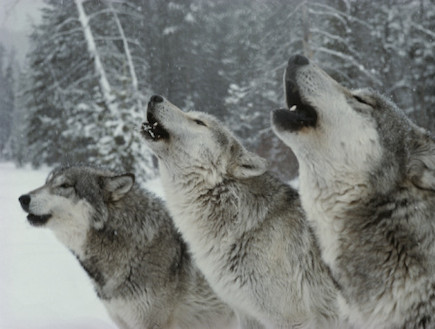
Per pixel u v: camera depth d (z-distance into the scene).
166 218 6.56
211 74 39.09
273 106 31.16
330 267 4.01
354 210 3.79
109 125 23.72
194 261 6.23
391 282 3.63
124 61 24.56
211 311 6.45
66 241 6.66
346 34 26.08
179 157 5.69
